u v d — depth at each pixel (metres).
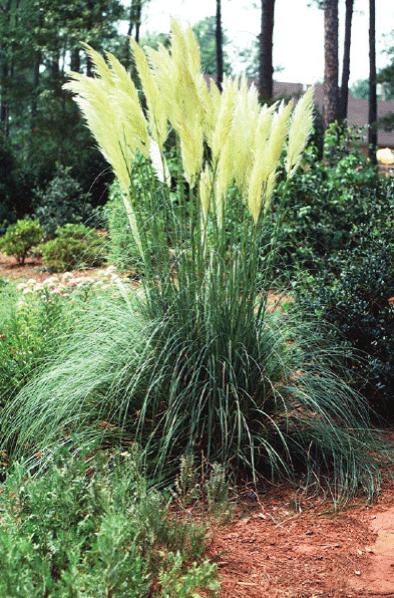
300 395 4.58
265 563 3.36
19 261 14.37
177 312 4.62
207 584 2.80
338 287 5.93
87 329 5.12
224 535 3.64
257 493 4.17
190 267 4.66
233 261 4.71
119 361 4.61
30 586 2.39
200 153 4.73
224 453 4.26
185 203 5.07
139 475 3.41
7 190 22.34
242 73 5.32
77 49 23.09
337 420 5.04
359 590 3.15
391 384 5.43
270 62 24.39
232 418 4.40
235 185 5.26
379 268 5.89
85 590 2.46
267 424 4.58
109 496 3.12
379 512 4.00
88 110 4.93
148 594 2.84
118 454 3.70
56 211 17.66
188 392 4.41
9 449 4.67
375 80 22.72
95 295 6.00
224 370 4.38
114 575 2.46
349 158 10.15
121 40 22.58
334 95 20.03
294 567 3.34
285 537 3.66
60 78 23.11
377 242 6.23
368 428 5.05
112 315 5.05
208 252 4.80
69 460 3.34
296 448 4.54
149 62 4.90
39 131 23.03
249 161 5.04
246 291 4.62
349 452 4.58
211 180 5.10
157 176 5.02
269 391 4.60
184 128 4.65
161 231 4.86
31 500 3.11
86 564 2.71
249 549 3.50
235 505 3.75
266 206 5.04
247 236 4.86
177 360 4.34
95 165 23.27
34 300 6.58
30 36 23.03
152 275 4.80
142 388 4.50
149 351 4.53
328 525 3.83
